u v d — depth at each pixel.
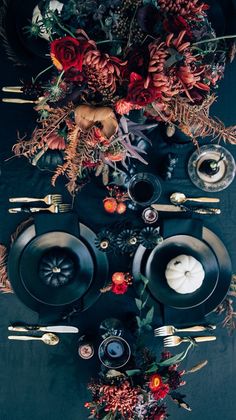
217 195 1.83
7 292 1.78
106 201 1.72
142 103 1.26
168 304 1.78
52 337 1.76
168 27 1.26
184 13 1.32
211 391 1.83
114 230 1.77
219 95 1.81
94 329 1.78
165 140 1.77
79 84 1.34
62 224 1.75
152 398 1.58
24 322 1.79
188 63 1.29
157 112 1.39
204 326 1.80
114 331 1.71
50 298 1.75
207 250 1.80
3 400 1.78
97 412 1.63
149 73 1.24
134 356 1.67
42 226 1.74
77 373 1.79
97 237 1.74
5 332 1.78
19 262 1.75
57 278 1.72
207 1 1.76
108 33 1.33
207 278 1.80
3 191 1.77
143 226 1.78
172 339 1.79
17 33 1.73
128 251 1.76
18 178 1.77
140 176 1.73
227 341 1.83
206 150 1.79
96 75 1.27
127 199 1.75
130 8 1.33
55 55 1.28
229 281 1.80
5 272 1.77
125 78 1.29
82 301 1.76
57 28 1.40
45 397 1.79
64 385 1.79
